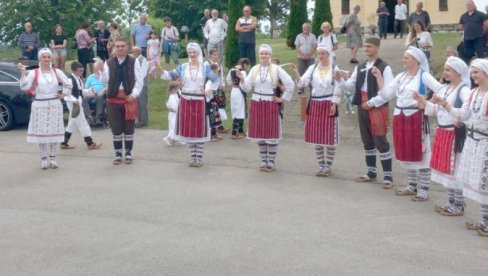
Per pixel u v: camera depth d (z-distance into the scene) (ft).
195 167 36.32
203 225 25.64
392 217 27.17
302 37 58.34
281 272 20.65
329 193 31.09
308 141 34.30
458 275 20.63
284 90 34.81
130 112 36.52
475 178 24.57
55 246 23.15
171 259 21.77
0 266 21.22
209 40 61.57
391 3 114.21
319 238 24.11
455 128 26.45
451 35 88.53
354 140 44.75
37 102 35.40
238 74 35.60
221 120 45.70
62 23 126.00
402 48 76.43
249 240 23.77
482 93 24.62
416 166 29.84
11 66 49.85
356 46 68.33
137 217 26.73
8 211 27.58
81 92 41.65
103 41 70.03
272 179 33.78
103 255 22.20
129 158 37.17
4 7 125.18
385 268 21.12
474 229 25.53
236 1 68.13
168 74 35.94
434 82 29.07
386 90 30.83
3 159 38.45
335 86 33.32
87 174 34.55
